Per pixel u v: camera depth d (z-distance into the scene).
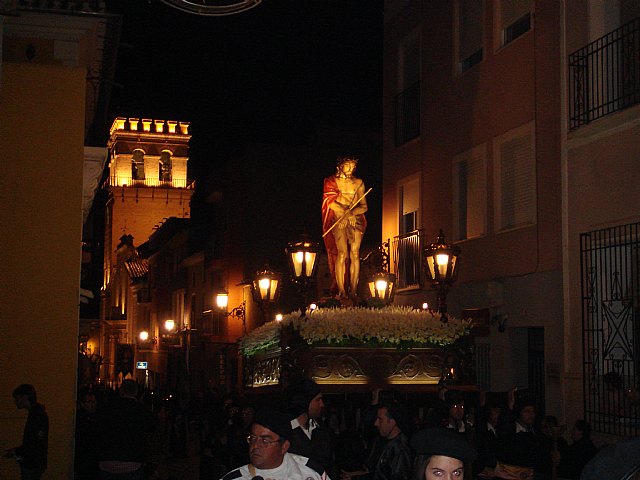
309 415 8.27
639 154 12.84
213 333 37.72
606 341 13.29
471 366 13.22
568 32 14.82
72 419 11.93
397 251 21.56
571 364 14.14
